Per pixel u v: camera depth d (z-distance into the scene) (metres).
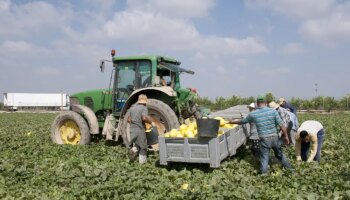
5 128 22.17
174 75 13.14
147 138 10.30
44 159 10.27
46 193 7.22
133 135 9.67
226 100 57.06
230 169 8.86
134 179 7.84
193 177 8.24
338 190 7.10
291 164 9.30
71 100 14.12
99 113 13.75
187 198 6.62
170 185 7.46
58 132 13.66
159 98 12.02
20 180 8.16
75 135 13.44
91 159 10.19
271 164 9.77
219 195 6.61
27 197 6.89
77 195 6.96
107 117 12.60
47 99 69.69
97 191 7.11
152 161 9.90
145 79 12.46
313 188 7.32
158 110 11.02
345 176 8.09
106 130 12.48
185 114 12.59
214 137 8.34
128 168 8.98
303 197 6.67
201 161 8.55
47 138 15.52
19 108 68.56
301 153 10.16
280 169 8.88
